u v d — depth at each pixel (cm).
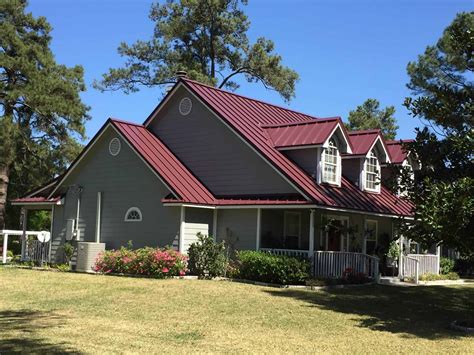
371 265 2334
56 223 2675
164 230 2259
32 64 3872
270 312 1470
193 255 2178
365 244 2434
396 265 2597
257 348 1073
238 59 4462
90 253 2333
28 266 2591
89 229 2512
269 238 2220
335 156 2325
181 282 1952
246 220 2228
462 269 2914
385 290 2056
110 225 2445
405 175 1569
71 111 3966
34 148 4044
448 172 1517
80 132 4131
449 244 1407
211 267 2148
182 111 2577
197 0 4312
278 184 2195
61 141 4119
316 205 2000
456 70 2697
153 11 4475
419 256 2608
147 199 2336
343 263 2194
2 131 3622
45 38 4222
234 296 1684
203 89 2597
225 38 4397
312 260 2067
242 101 2716
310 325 1335
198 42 4459
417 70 2764
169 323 1286
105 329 1195
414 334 1288
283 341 1146
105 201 2480
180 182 2286
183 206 2192
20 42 3903
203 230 2275
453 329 1373
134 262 2141
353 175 2508
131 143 2392
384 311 1603
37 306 1469
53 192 2673
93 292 1709
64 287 1811
